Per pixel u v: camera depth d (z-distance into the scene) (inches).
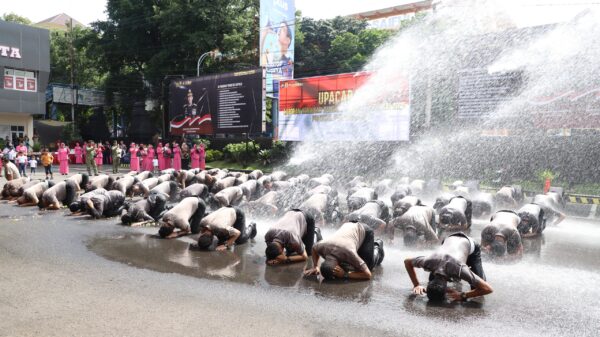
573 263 291.6
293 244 272.7
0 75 1195.9
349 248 240.7
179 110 1117.7
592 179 660.1
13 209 486.6
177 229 381.7
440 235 379.6
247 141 1046.4
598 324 188.9
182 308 199.2
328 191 461.1
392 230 365.4
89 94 1809.8
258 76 960.9
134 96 1646.2
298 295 220.7
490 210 473.7
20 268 259.1
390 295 223.0
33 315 186.9
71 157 1267.2
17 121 1299.2
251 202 440.1
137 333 170.2
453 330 179.9
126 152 1277.1
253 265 275.6
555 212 437.1
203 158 948.6
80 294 215.5
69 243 327.0
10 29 1206.3
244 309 199.8
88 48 1578.5
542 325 186.9
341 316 193.3
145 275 250.8
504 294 227.6
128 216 399.2
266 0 1230.9
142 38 1523.1
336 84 857.5
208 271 260.8
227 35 1311.5
